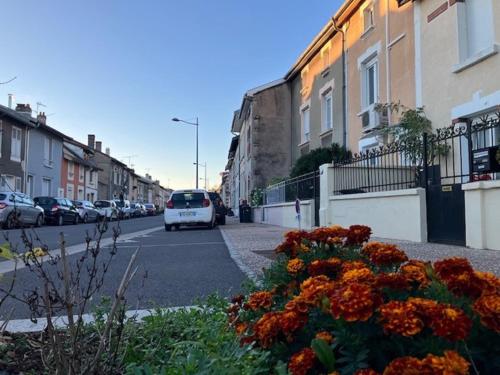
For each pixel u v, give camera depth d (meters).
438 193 8.62
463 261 2.22
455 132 8.90
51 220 25.12
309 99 22.23
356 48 16.33
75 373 2.06
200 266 7.03
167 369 2.12
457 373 1.59
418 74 11.81
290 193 17.31
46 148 35.09
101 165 60.03
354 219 11.23
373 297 1.87
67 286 2.14
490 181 7.35
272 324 2.12
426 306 1.81
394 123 13.09
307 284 2.21
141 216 53.31
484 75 9.61
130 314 3.82
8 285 5.42
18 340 3.09
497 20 9.38
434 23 11.20
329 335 1.98
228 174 72.38
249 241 11.08
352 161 11.65
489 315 1.87
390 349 1.88
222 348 2.36
